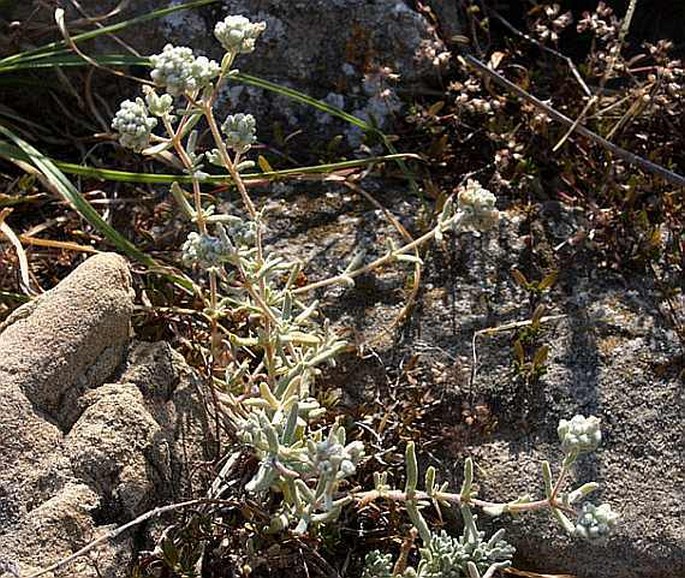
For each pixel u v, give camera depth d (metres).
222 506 0.39
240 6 0.52
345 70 0.52
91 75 0.51
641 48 0.57
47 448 0.36
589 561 0.40
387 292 0.45
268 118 0.52
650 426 0.42
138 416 0.38
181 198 0.38
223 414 0.40
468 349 0.44
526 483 0.41
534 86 0.52
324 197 0.49
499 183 0.48
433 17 0.51
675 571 0.40
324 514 0.36
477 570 0.36
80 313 0.38
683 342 0.44
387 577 0.38
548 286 0.45
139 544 0.37
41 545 0.35
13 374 0.37
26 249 0.47
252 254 0.45
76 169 0.46
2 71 0.50
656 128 0.51
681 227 0.48
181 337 0.43
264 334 0.39
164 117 0.36
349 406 0.43
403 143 0.51
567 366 0.44
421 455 0.42
